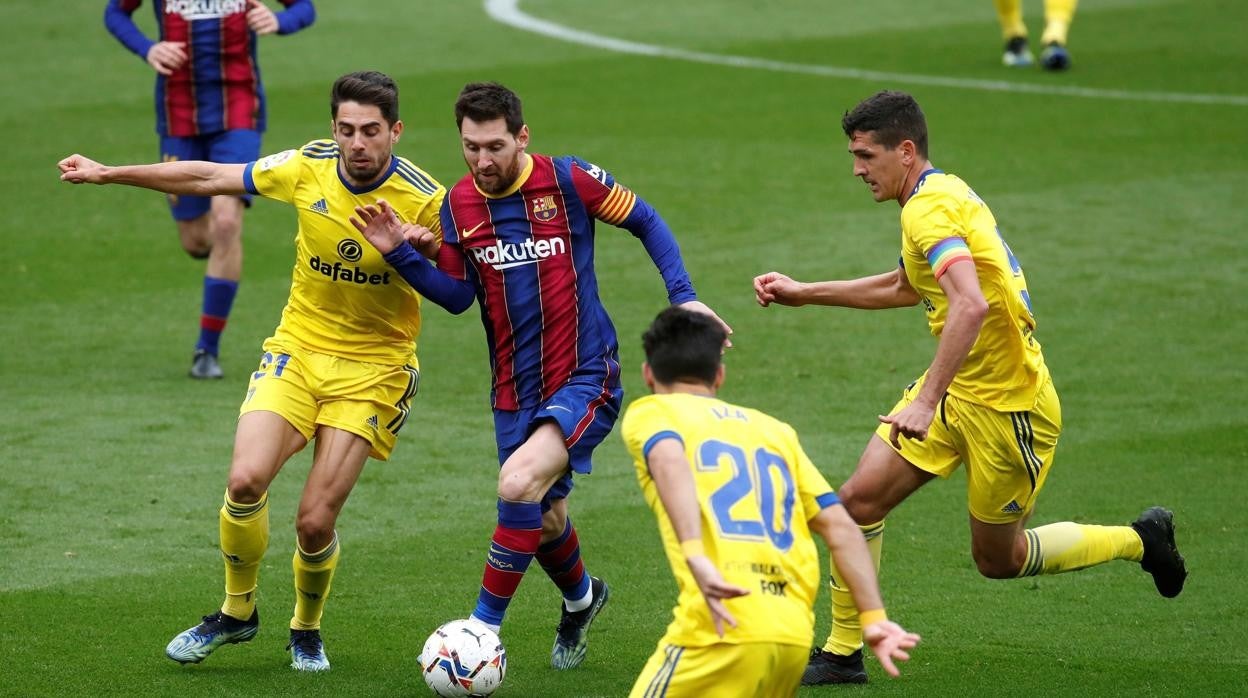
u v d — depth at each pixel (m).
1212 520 24.81
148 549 23.28
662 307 37.69
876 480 18.61
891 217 45.22
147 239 43.56
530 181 18.34
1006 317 17.62
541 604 21.86
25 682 17.97
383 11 75.75
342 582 22.19
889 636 13.54
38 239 42.97
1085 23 76.00
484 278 18.50
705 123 56.25
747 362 33.91
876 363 33.94
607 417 18.58
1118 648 19.72
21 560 22.62
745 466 13.98
